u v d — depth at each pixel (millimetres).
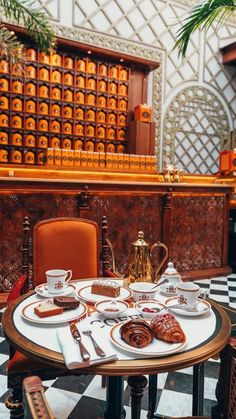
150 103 6281
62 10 5434
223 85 7145
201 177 5500
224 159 5602
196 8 2555
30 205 3193
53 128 5199
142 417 1658
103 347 927
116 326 1035
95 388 1916
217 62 7031
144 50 6180
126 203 3705
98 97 5520
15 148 4977
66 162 4668
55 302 1197
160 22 6359
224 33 7043
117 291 1326
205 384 1996
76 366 841
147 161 5172
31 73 4977
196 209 4188
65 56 5223
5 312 1194
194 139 6844
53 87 5164
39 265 1815
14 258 3145
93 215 3508
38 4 5215
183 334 962
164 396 1856
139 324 955
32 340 981
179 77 6602
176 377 2061
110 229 3623
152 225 3883
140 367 846
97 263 1959
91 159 4828
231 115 7234
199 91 6863
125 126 5766
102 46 5773
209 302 1319
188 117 6754
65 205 3363
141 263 1479
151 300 1282
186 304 1168
